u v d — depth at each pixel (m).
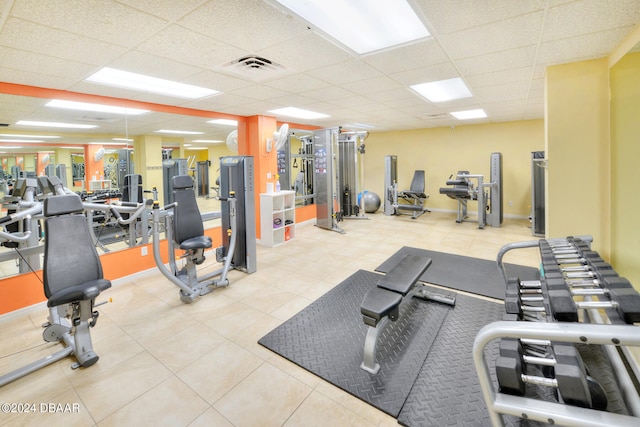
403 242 5.30
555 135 2.87
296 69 2.87
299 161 8.38
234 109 4.68
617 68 2.61
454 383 1.92
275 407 1.77
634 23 2.05
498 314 2.78
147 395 1.88
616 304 1.14
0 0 1.55
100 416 1.73
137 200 5.07
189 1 1.65
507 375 1.00
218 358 2.23
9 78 2.75
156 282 3.69
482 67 2.93
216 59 2.53
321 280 3.66
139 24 1.88
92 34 1.98
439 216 7.66
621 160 2.64
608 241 2.74
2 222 2.27
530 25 2.06
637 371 1.65
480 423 1.62
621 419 0.85
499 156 6.24
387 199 7.93
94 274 2.36
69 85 3.04
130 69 2.67
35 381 2.02
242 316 2.83
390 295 2.18
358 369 2.06
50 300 1.99
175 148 7.42
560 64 2.83
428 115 5.88
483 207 6.25
